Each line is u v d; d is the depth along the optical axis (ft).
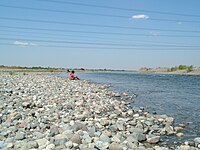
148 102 73.46
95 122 42.27
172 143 34.22
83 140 30.40
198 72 410.31
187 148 30.78
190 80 212.84
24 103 49.78
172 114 55.52
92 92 88.33
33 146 26.66
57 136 30.45
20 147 26.20
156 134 38.58
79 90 91.04
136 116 50.14
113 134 34.94
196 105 69.15
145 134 37.09
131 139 32.32
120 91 104.01
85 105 58.29
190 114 55.83
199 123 46.96
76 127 34.91
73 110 51.44
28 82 117.19
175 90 116.26
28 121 37.52
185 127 43.78
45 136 31.14
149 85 147.54
